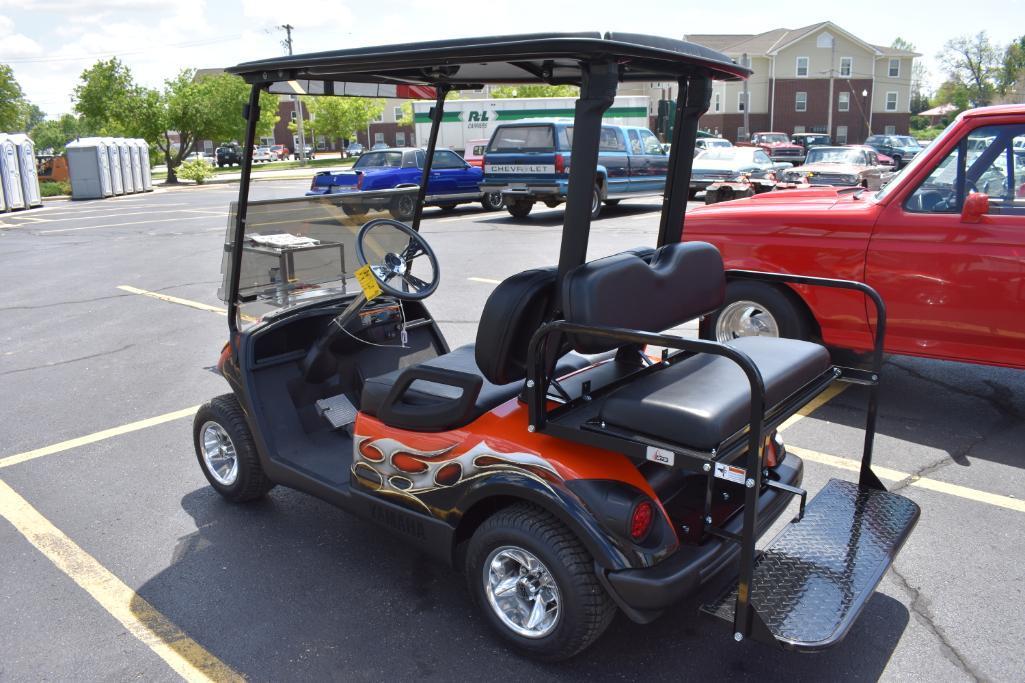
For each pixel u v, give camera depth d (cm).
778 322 550
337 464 370
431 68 333
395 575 353
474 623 315
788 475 326
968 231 469
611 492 255
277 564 364
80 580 357
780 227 536
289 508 420
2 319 887
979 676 277
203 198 2714
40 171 3438
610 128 1625
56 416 571
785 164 2164
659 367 313
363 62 291
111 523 409
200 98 3744
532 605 285
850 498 324
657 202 2027
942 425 500
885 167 2042
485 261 1133
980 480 424
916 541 366
